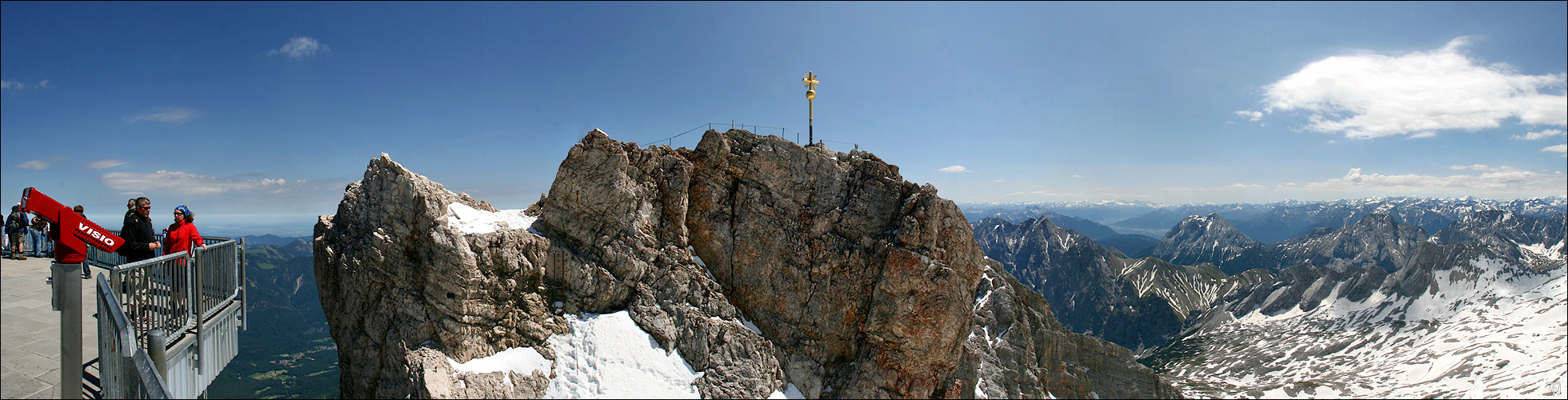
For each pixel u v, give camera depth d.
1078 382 91.62
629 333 49.59
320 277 47.16
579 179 51.94
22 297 32.41
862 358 55.44
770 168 57.75
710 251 57.19
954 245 56.34
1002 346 78.88
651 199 54.75
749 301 56.72
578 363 46.78
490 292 46.25
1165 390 97.38
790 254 56.94
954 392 56.19
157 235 32.47
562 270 50.56
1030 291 97.25
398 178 46.84
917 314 54.47
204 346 28.16
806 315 56.41
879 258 55.91
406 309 44.44
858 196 58.16
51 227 22.14
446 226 45.19
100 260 34.66
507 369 45.03
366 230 46.59
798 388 54.12
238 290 32.50
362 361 45.19
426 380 40.72
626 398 45.38
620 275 51.69
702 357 49.72
